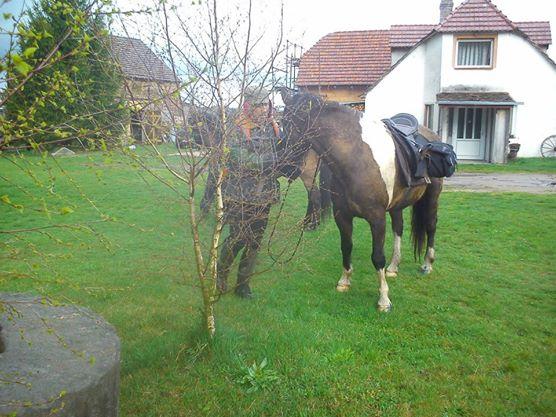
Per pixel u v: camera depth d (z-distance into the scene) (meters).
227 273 5.00
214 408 3.28
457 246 7.65
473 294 5.54
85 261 6.31
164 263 6.23
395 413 3.26
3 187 10.79
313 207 5.39
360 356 4.00
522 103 21.12
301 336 4.21
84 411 2.42
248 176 4.02
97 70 3.08
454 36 22.23
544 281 6.04
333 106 4.72
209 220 4.72
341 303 5.18
